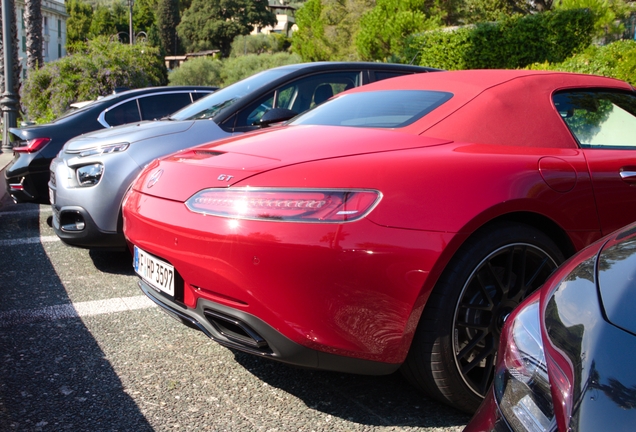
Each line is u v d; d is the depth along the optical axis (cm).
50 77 1273
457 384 214
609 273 129
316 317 195
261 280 198
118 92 691
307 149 230
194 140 418
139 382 255
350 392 247
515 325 134
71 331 313
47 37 8312
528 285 229
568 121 268
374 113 274
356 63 518
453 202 205
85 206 401
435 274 200
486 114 252
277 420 225
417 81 304
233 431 217
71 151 425
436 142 237
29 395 242
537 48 1373
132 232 260
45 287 390
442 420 225
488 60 1426
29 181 580
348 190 199
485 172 217
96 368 269
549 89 275
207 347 293
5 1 1070
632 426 93
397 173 206
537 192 222
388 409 233
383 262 194
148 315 338
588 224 238
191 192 229
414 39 1566
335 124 275
